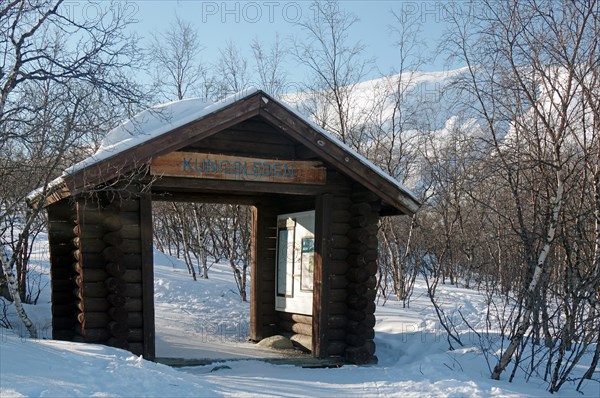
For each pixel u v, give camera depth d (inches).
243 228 767.7
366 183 370.0
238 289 730.2
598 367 338.6
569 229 368.8
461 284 970.1
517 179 334.3
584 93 327.3
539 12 330.3
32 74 352.2
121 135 360.5
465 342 404.2
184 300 653.3
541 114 342.6
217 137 359.6
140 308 330.3
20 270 525.3
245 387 269.4
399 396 261.0
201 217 851.4
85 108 358.3
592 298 314.7
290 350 426.0
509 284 358.0
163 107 375.6
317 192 383.6
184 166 341.1
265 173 364.2
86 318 323.6
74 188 299.9
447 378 291.4
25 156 411.2
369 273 381.7
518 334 298.2
